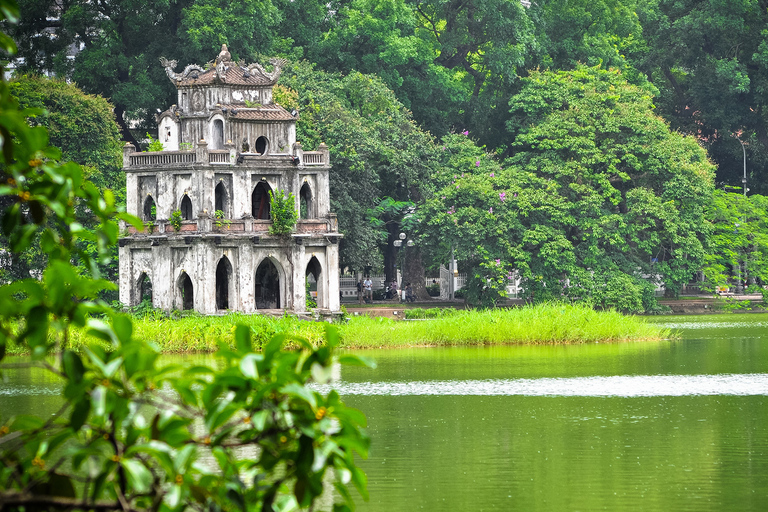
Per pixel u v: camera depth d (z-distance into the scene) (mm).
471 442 52156
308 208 128500
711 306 171250
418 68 186875
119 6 165000
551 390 71125
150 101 158500
